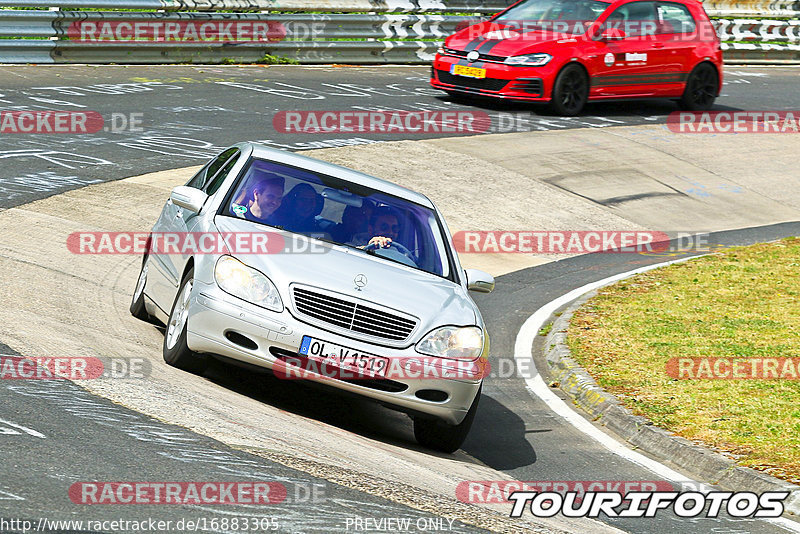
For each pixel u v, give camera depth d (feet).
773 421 66.95
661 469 61.31
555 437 65.82
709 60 180.55
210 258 57.62
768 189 149.38
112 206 98.94
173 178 111.04
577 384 74.84
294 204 63.26
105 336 62.34
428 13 196.75
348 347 54.90
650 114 178.70
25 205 93.66
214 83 156.56
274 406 58.34
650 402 70.33
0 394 47.01
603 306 94.84
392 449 55.83
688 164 153.07
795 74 236.02
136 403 50.06
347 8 185.06
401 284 58.80
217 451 45.52
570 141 153.48
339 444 52.60
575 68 165.58
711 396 71.72
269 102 149.89
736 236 127.54
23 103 129.90
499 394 73.92
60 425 44.55
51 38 155.33
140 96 142.10
